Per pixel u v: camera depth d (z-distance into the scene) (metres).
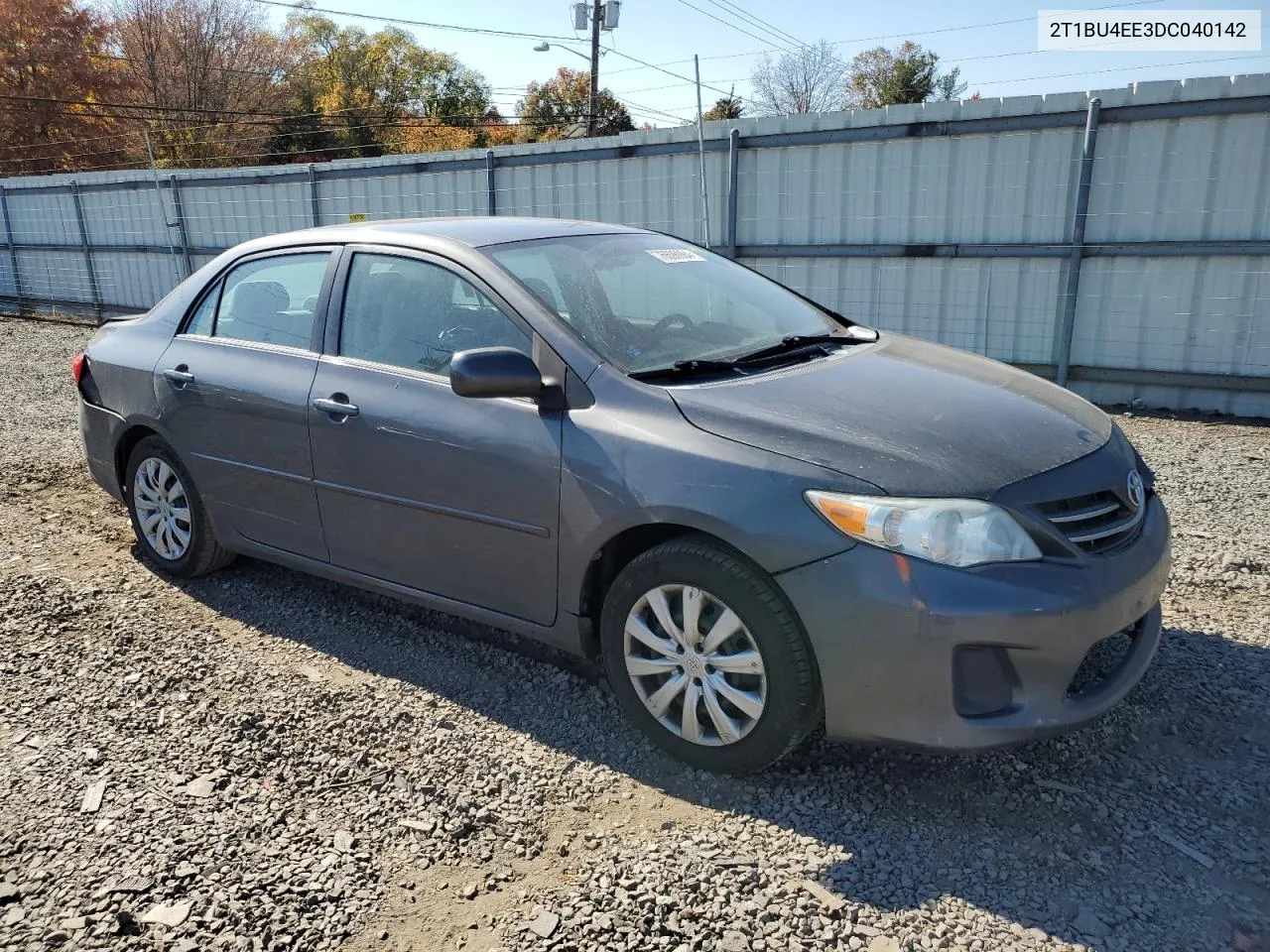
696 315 3.64
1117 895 2.40
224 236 15.28
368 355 3.67
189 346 4.31
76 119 37.47
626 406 3.01
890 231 9.20
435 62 52.03
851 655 2.60
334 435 3.66
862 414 2.91
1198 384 8.10
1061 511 2.71
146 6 42.66
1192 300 8.02
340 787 2.90
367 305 3.73
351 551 3.77
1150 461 6.52
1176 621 3.94
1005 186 8.57
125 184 16.19
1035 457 2.81
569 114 46.16
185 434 4.25
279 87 46.38
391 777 2.95
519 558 3.24
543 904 2.40
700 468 2.79
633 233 4.18
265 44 45.91
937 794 2.83
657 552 2.91
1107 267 8.27
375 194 13.24
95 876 2.51
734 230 9.97
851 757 3.03
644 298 3.60
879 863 2.53
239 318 4.20
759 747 2.78
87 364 4.77
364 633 3.98
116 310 17.27
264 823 2.73
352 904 2.41
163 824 2.72
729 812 2.76
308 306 3.92
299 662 3.72
